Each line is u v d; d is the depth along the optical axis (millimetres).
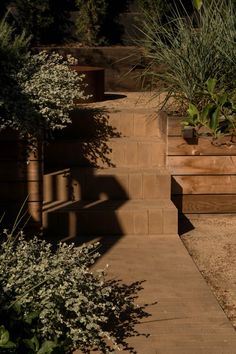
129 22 13680
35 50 12617
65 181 8359
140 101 10508
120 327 5605
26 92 7809
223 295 6340
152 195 8438
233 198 8641
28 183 7742
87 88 10375
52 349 4840
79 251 5793
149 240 7805
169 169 8594
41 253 5672
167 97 8977
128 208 8023
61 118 7918
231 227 8305
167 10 13039
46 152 8742
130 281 6578
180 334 5508
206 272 6910
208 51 8742
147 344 5340
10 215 7781
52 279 5285
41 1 13391
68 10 13742
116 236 7941
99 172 8516
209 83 7457
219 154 8555
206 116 7395
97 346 5219
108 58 12461
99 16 13469
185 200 8641
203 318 5801
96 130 9109
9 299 5199
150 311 5914
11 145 7684
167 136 8547
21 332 5031
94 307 5238
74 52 12625
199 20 9414
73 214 7902
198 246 7668
